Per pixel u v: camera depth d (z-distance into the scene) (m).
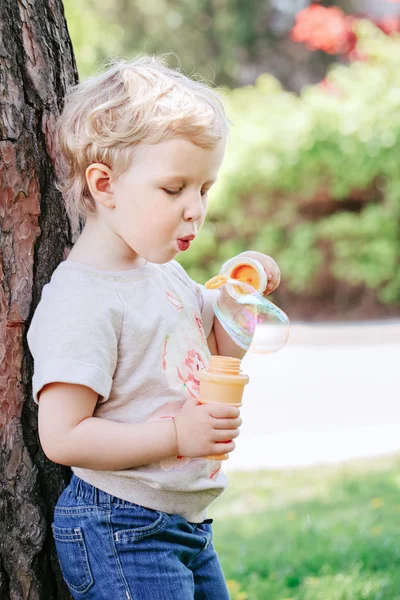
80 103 1.87
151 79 1.80
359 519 3.95
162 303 1.86
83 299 1.75
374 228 9.94
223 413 1.71
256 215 10.26
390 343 9.22
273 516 4.05
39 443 1.97
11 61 1.93
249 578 3.29
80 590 1.82
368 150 9.87
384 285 10.27
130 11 15.59
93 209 1.87
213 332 2.11
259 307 1.91
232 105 10.58
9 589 1.94
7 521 1.93
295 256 10.20
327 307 10.48
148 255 1.79
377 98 10.01
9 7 1.94
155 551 1.81
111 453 1.69
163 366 1.81
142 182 1.74
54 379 1.66
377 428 5.77
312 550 3.55
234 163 10.10
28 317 1.94
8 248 1.92
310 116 10.02
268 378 7.52
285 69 16.47
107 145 1.76
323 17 12.66
